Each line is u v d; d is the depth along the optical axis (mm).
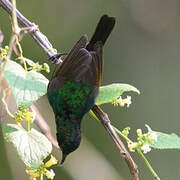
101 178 10461
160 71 16734
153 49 17000
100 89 5984
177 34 17141
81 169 10367
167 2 17078
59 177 12648
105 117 5910
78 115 6082
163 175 14406
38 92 5137
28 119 5672
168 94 16375
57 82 6125
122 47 16750
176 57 16953
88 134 14766
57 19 16266
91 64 6172
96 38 6582
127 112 15617
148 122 15695
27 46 15156
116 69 16484
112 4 16703
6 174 12070
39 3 16219
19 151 5484
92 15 16500
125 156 5617
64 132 6141
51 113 9742
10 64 5289
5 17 14938
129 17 16844
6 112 5914
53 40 16156
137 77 16578
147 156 14492
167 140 6020
